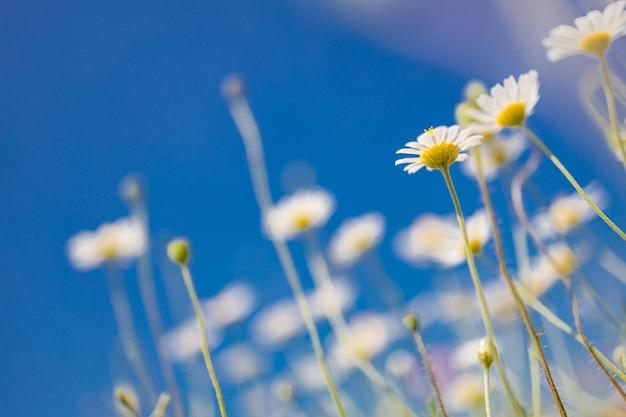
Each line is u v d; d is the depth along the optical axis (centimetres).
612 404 46
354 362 57
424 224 62
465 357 54
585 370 50
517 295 40
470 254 40
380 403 55
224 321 76
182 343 70
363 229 69
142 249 55
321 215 63
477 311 56
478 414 53
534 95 41
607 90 40
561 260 49
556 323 41
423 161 40
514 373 50
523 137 49
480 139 41
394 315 62
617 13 40
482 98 41
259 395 70
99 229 65
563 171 39
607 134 43
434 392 43
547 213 48
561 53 41
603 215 38
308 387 68
